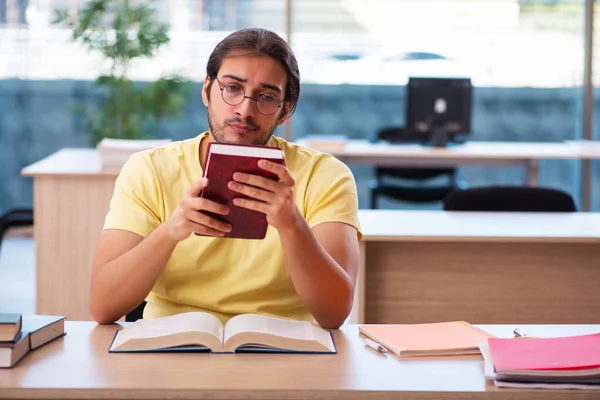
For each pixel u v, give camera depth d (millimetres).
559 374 1616
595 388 1606
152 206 2125
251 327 1806
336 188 2178
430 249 3414
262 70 1976
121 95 6738
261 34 2023
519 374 1620
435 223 3521
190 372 1643
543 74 7148
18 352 1695
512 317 3457
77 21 6961
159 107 6773
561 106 7184
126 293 1970
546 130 7234
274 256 2088
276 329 1831
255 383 1589
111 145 4328
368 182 7520
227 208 1772
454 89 6199
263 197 1754
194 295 2096
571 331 2020
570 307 3467
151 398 1556
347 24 7082
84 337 1882
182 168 2156
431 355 1804
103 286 1979
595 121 7012
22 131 7297
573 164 7121
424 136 6414
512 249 3426
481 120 7266
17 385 1562
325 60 7141
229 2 7023
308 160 2223
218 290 2094
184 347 1776
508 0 7070
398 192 6504
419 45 7133
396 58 7160
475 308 3449
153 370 1652
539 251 3432
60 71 7230
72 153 5199
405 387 1599
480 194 3871
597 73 6969
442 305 3441
